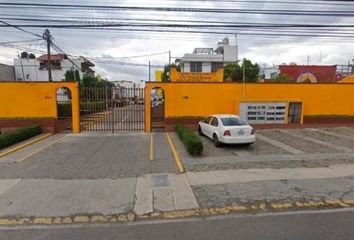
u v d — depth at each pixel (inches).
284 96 711.1
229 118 506.3
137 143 525.0
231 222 201.8
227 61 1918.1
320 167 347.6
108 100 791.7
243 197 248.5
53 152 447.2
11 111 659.4
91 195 255.3
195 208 226.7
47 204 235.8
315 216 210.1
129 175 316.5
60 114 713.0
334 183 285.3
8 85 654.5
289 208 225.6
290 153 434.0
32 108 662.5
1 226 198.8
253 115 683.4
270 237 178.5
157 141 545.6
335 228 190.1
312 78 1673.2
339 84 724.0
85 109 735.7
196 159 393.7
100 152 445.1
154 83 671.8
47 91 661.3
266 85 703.7
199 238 178.7
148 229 192.5
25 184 285.4
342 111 730.8
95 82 1551.4
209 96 689.6
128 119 904.9
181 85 681.0
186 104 685.3
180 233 186.1
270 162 374.3
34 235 185.5
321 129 690.2
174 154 426.3
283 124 695.1
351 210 221.0
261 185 279.6
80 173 325.1
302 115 703.7
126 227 195.9
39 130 636.7
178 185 281.7
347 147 481.4
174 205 232.8
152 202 239.3
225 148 476.1
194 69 1863.9
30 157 411.5
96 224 201.0
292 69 1715.1
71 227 196.7
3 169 344.2
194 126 677.3
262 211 220.4
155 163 371.6
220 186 277.9
